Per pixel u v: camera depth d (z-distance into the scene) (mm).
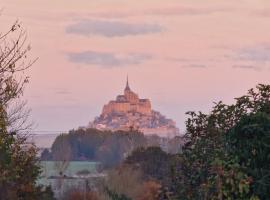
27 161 63062
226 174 22922
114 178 157125
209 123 25828
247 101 25219
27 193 70562
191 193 25484
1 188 66062
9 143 48344
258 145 23156
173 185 26781
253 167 23250
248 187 22641
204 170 25094
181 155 26750
